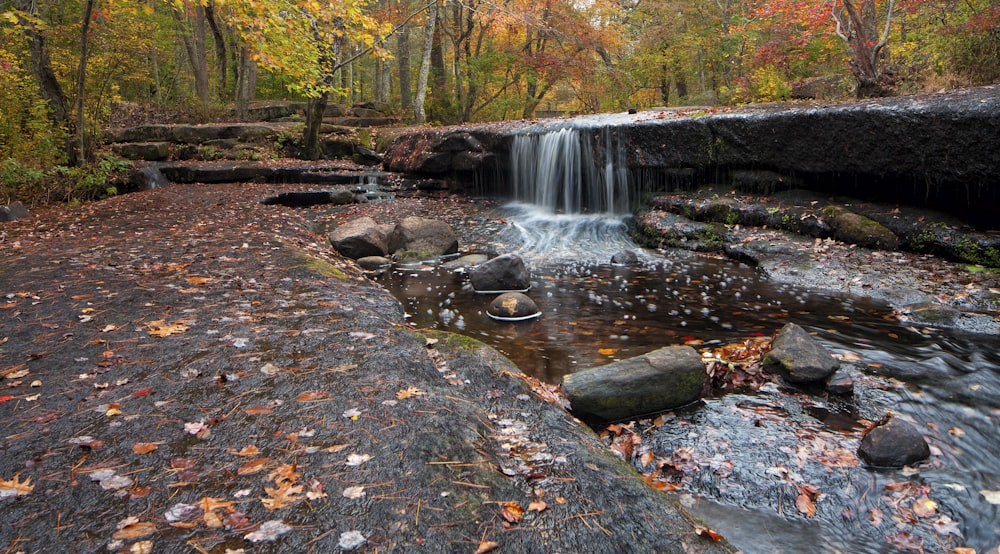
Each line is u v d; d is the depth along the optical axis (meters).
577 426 2.93
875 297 5.75
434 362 3.56
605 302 5.96
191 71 29.61
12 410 2.76
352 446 2.45
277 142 16.47
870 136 7.21
